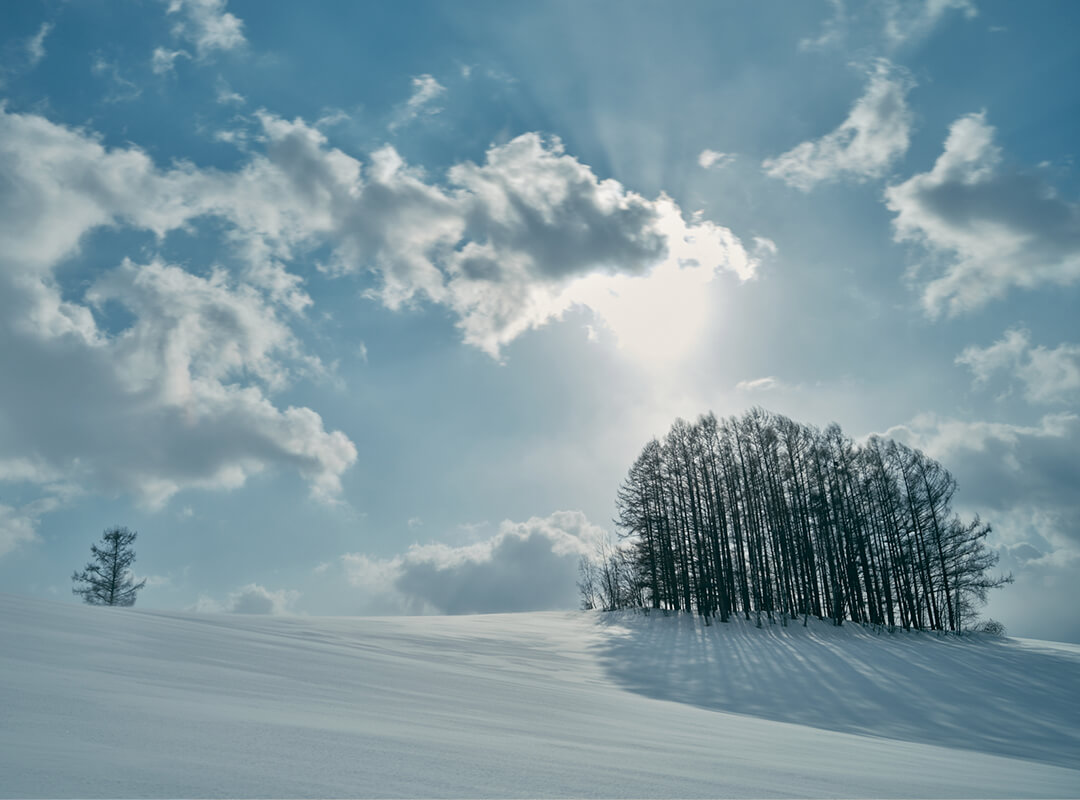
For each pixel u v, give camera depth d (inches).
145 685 265.7
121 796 109.7
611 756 234.2
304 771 145.0
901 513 1792.6
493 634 1306.6
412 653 818.2
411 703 340.5
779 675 1013.2
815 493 1793.8
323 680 390.9
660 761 236.4
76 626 466.9
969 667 1119.0
